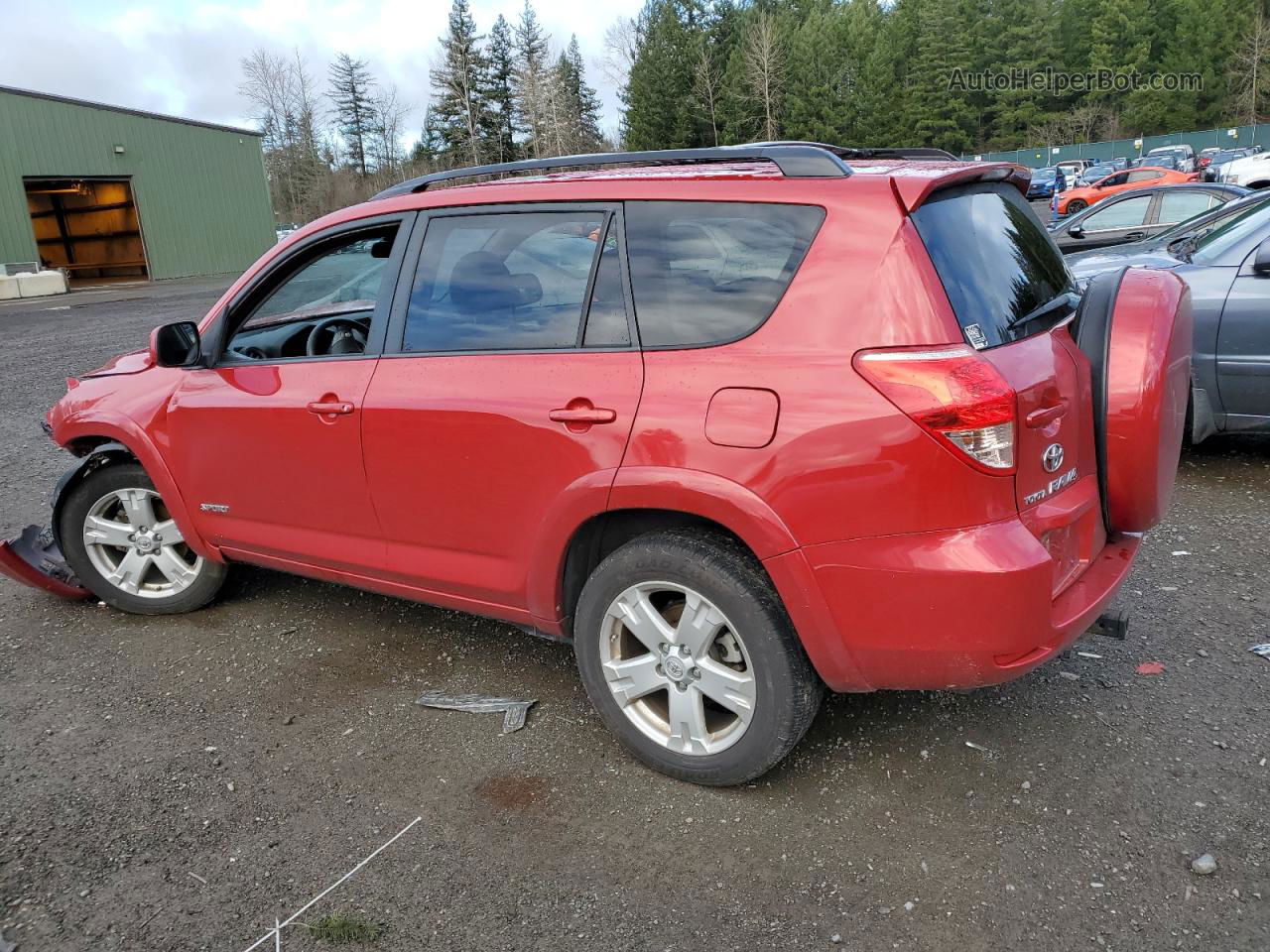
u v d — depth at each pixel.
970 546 2.23
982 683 2.37
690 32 68.25
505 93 79.00
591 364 2.68
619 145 76.75
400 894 2.40
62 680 3.56
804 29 67.25
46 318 19.14
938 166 2.66
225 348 3.66
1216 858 2.39
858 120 66.44
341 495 3.29
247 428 3.45
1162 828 2.51
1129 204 12.20
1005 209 2.86
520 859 2.52
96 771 2.96
